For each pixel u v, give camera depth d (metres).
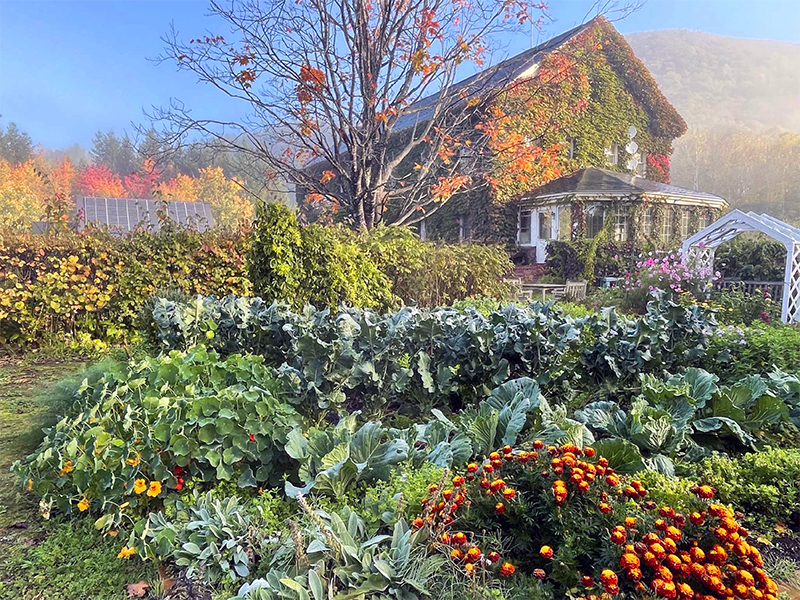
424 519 2.05
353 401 4.25
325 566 1.87
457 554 1.90
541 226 18.23
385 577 1.80
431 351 4.14
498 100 13.53
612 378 4.31
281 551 2.05
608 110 20.22
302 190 15.57
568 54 15.16
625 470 2.68
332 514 2.02
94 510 2.67
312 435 2.86
